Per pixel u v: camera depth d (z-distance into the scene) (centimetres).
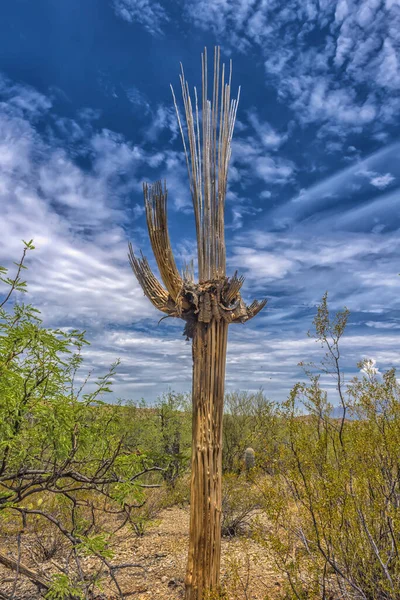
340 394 447
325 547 384
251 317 491
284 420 414
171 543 654
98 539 405
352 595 367
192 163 500
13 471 439
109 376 453
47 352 407
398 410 404
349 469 387
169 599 472
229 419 1105
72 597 394
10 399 363
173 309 470
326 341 459
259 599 420
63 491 435
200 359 460
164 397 1142
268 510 381
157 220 482
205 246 489
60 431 393
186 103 505
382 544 373
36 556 550
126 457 458
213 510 434
